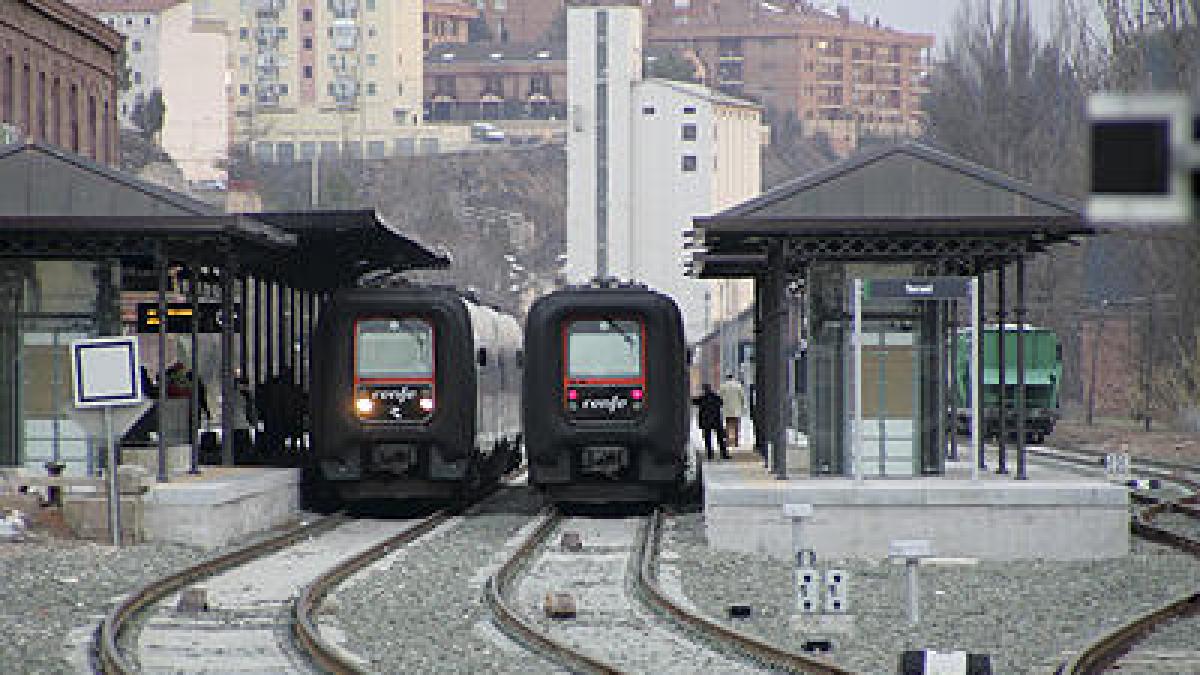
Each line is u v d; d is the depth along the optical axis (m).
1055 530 82.88
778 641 56.62
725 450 119.56
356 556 76.75
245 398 119.38
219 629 58.19
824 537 83.06
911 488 83.00
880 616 63.16
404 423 104.06
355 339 104.50
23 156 87.31
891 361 89.12
